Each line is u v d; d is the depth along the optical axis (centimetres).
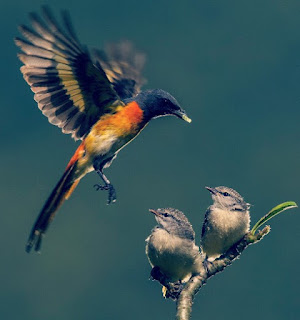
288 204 1070
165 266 1239
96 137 1361
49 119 1340
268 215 1065
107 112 1366
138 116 1379
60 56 1295
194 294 1020
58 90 1329
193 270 1241
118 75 1432
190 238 1270
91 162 1363
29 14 1258
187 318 995
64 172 1348
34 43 1280
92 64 1307
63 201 1332
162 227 1275
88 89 1338
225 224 1297
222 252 1297
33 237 1264
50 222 1295
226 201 1320
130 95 1434
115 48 1420
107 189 1345
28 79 1309
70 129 1359
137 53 1430
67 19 1261
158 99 1387
